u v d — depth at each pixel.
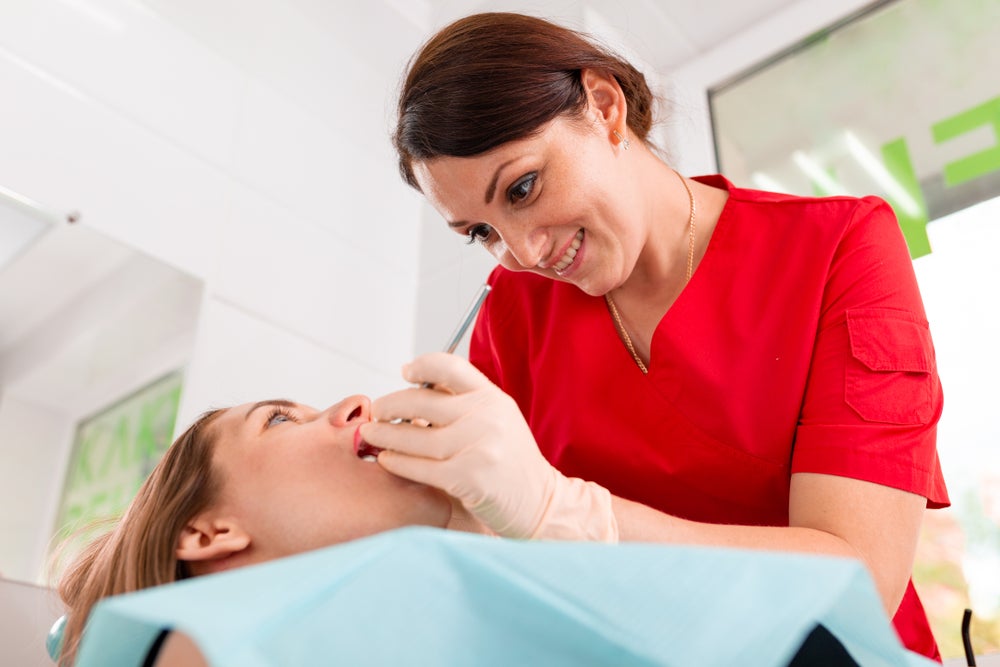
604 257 1.21
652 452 1.33
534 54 1.14
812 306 1.24
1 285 1.95
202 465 1.10
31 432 1.88
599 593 0.53
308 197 2.65
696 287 1.33
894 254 1.24
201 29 2.50
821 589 0.54
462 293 2.77
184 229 2.29
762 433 1.25
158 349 2.14
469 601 0.54
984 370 2.33
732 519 1.32
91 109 2.19
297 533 1.04
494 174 1.10
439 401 0.95
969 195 2.31
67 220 2.06
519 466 0.92
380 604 0.52
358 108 2.91
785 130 2.60
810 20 2.57
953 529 2.49
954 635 2.47
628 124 1.35
